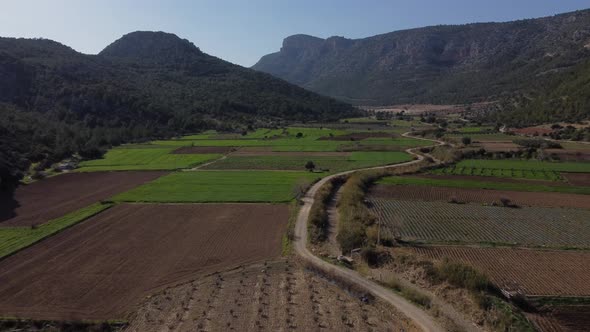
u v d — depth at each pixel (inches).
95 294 1460.4
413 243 1973.4
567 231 2158.0
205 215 2434.8
